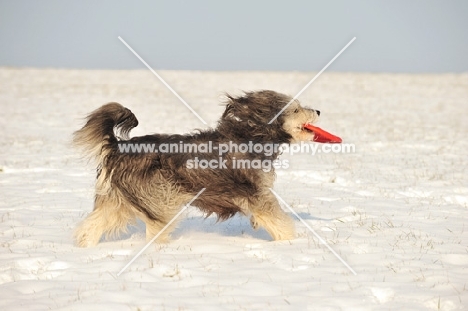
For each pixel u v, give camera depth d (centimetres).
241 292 1027
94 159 1327
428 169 2380
